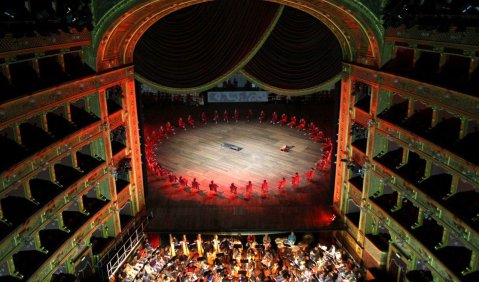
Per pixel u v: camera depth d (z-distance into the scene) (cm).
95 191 2316
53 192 1841
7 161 1539
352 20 2089
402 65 2022
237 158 3688
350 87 2428
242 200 2950
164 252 2630
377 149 2211
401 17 1675
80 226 2009
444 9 1452
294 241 2628
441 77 1731
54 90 1806
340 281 2306
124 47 2352
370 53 2189
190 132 4419
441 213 1741
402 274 2067
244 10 2453
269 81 2733
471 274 1588
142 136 2717
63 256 1917
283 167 3488
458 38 1584
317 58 2619
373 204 2225
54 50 1827
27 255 1766
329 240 2792
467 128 1641
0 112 1511
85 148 2247
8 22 1355
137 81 2614
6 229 1535
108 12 1983
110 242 2355
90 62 2088
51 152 1827
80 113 2130
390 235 2231
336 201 2770
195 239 2803
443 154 1714
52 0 1532
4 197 1622
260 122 4741
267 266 2512
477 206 1609
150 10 2133
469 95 1519
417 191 1878
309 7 2212
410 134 1894
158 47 2523
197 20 2483
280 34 2608
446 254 1730
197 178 3288
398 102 2161
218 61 2578
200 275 2412
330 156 3688
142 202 2767
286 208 2838
